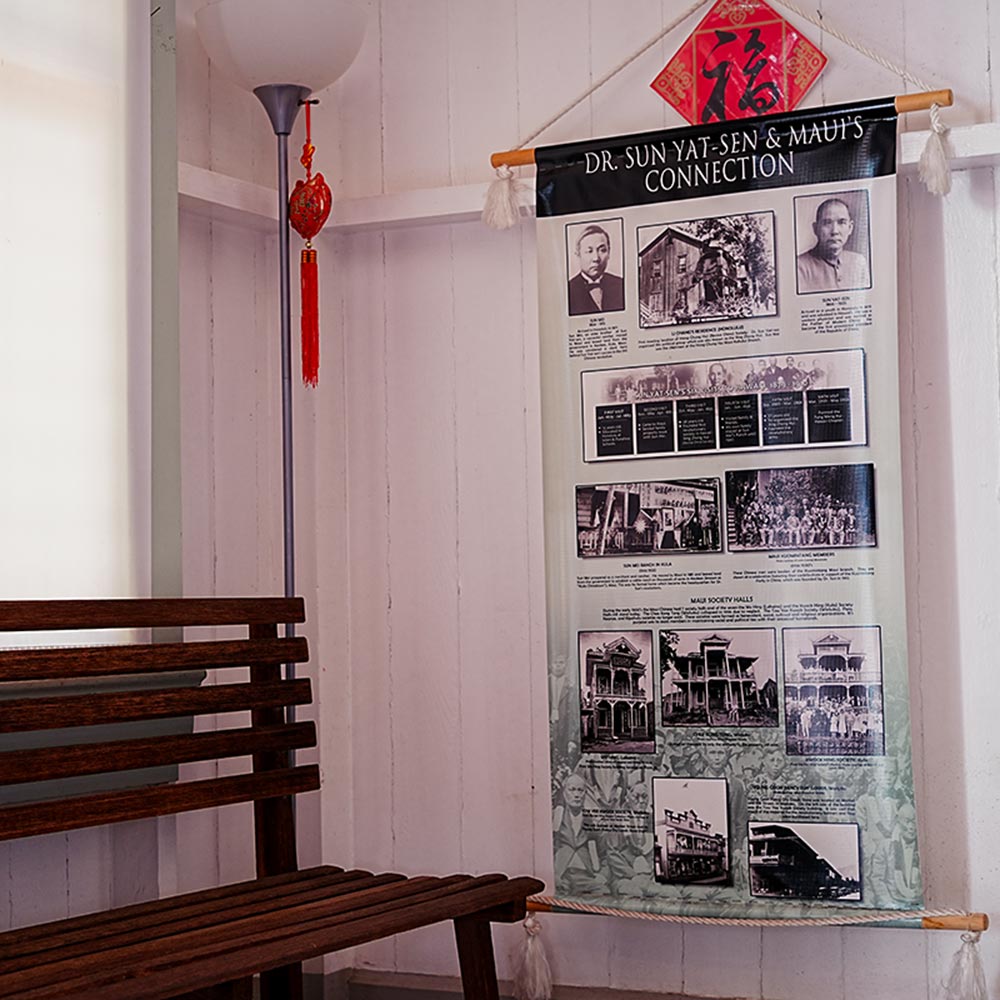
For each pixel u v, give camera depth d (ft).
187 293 10.12
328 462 11.05
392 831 10.87
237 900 7.72
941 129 9.30
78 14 8.80
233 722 10.25
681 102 10.37
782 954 9.87
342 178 11.31
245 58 9.59
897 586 9.38
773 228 9.75
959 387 9.66
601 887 9.88
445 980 10.58
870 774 9.36
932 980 9.53
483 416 10.82
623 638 9.96
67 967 6.36
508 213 10.29
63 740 8.32
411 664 10.90
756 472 9.72
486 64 10.98
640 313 10.05
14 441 8.26
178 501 9.18
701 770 9.72
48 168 8.55
